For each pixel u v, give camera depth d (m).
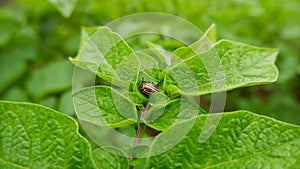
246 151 0.37
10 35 0.87
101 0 0.75
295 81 0.86
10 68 0.84
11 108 0.37
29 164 0.37
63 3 0.58
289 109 0.82
